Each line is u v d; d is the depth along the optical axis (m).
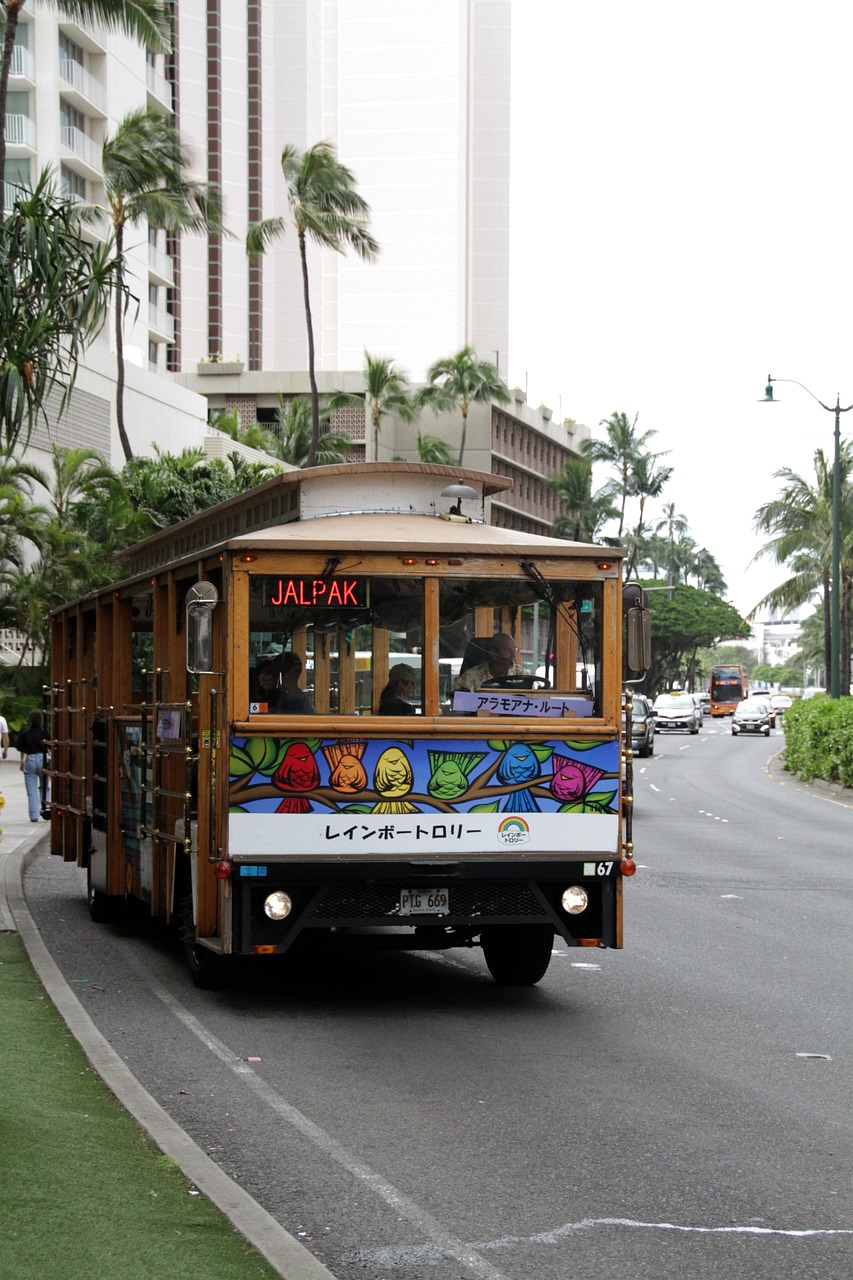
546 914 9.42
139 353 56.81
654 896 15.69
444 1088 7.48
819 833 24.17
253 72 111.62
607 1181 5.98
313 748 9.10
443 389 83.12
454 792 9.26
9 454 13.97
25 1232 4.84
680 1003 9.86
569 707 9.50
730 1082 7.66
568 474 98.81
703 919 13.93
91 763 13.76
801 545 53.03
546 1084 7.59
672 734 76.06
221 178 110.06
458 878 9.19
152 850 11.22
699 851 20.84
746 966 11.34
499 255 139.88
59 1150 5.81
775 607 56.38
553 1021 9.23
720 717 112.88
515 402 101.31
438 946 10.47
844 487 51.75
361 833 9.12
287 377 94.38
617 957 11.76
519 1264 5.06
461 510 10.32
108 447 50.62
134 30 25.56
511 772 9.35
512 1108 7.10
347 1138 6.57
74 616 15.23
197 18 106.94
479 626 9.40
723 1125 6.84
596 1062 8.10
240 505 11.52
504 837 9.32
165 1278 4.51
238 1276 4.56
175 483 42.38
